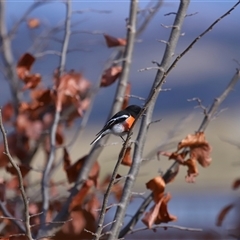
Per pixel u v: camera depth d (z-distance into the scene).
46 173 10.80
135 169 8.87
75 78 11.29
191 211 13.80
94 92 11.99
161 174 9.98
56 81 11.35
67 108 12.05
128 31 10.90
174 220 9.52
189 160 9.66
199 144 9.66
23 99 13.05
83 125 11.84
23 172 10.95
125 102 11.03
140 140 8.98
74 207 10.16
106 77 11.04
